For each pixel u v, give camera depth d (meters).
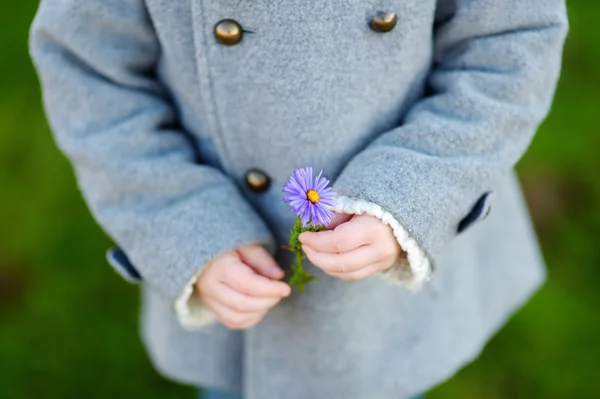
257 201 0.93
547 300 1.39
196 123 0.94
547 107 0.89
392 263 0.86
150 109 0.93
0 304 1.46
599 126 1.56
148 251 0.90
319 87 0.86
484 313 1.09
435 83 0.91
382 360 0.99
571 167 1.53
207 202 0.90
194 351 1.06
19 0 1.86
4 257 1.51
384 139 0.88
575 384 1.32
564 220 1.49
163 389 1.38
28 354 1.41
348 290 0.94
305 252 0.84
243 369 1.06
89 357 1.41
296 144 0.89
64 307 1.46
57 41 0.91
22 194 1.57
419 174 0.84
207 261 0.88
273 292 0.88
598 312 1.38
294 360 0.97
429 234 0.84
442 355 1.02
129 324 1.44
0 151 1.63
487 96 0.87
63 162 1.61
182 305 0.91
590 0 1.73
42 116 1.68
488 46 0.88
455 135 0.86
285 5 0.83
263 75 0.86
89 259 1.50
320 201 0.80
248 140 0.90
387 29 0.84
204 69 0.87
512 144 0.87
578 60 1.65
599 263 1.44
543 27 0.87
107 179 0.92
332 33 0.84
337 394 0.98
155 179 0.91
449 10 0.89
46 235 1.53
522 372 1.34
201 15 0.85
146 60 0.93
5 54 1.77
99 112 0.92
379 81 0.87
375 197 0.83
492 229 1.07
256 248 0.90
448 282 1.01
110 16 0.89
